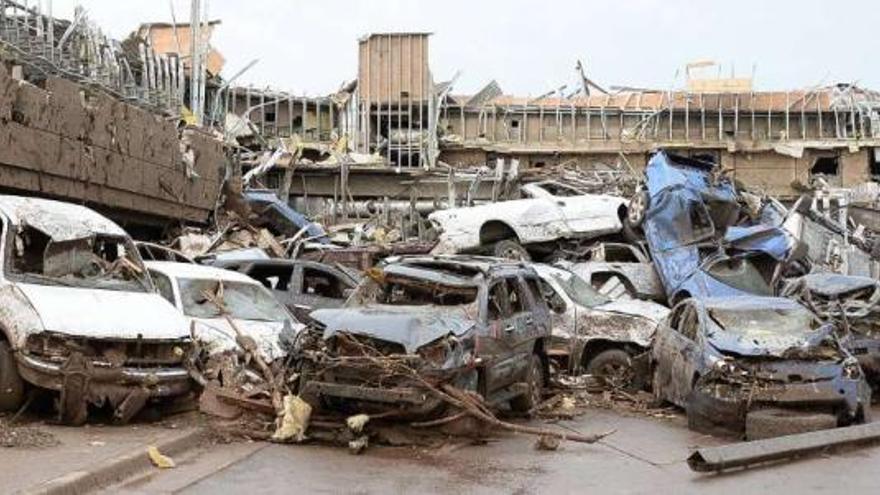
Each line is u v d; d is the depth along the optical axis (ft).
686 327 42.55
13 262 34.17
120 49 75.72
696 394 37.86
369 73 128.36
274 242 78.54
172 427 32.76
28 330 31.01
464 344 33.76
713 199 69.67
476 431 33.76
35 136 50.39
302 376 32.99
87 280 35.83
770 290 64.03
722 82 140.67
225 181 81.76
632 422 40.93
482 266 38.86
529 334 40.22
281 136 122.62
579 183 102.06
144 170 64.13
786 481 28.14
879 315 51.01
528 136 131.85
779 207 84.94
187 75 110.63
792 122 132.26
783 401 36.04
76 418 31.45
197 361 35.63
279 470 28.04
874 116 128.47
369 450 31.81
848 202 108.27
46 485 22.66
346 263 73.15
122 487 24.86
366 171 109.40
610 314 50.26
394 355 32.14
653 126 131.23
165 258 57.98
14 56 53.62
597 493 26.35
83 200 56.44
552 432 34.81
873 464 30.89
